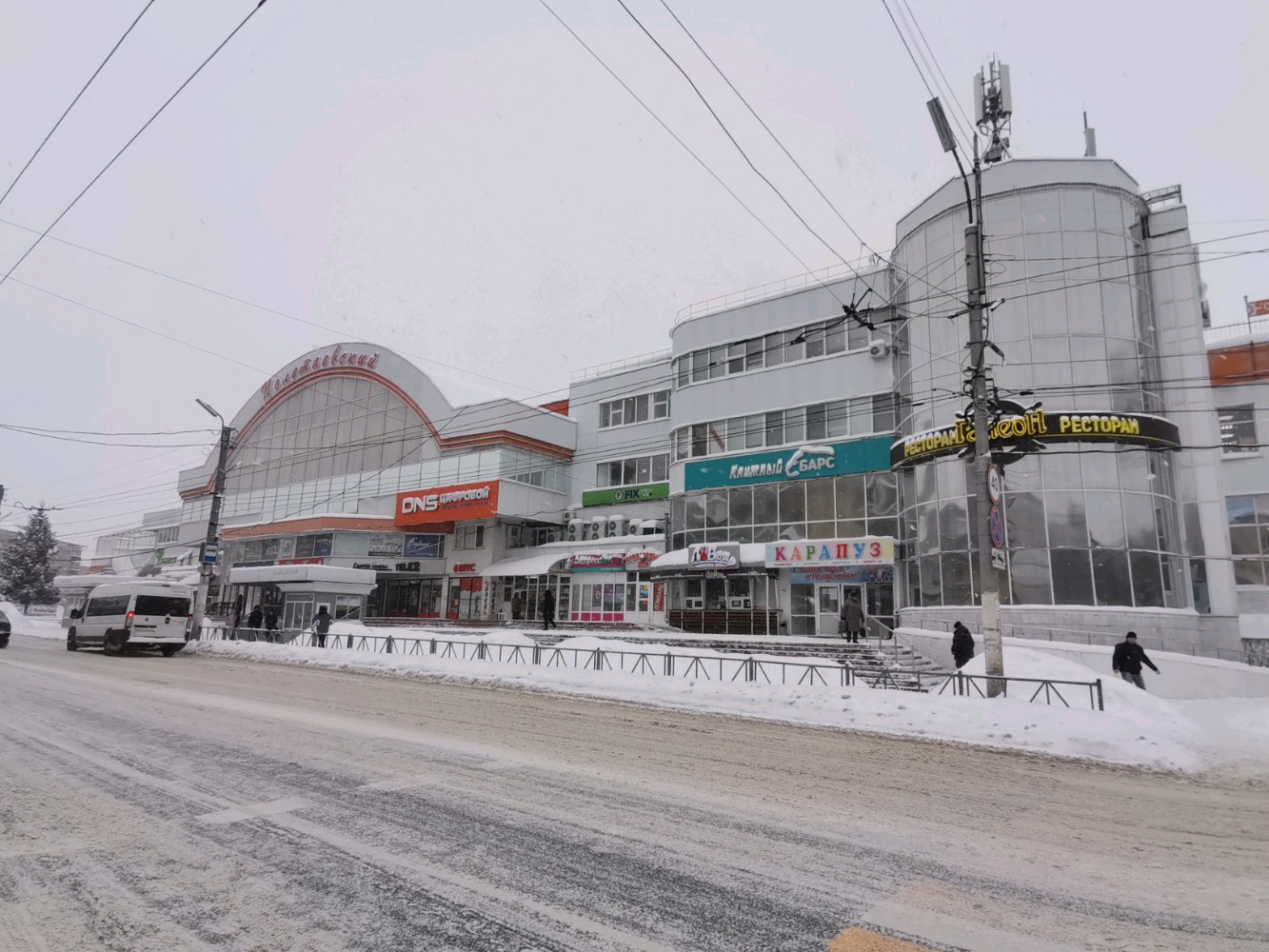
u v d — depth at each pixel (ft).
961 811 20.70
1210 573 71.46
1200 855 17.40
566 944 11.50
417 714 35.91
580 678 51.80
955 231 75.82
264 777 21.53
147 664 63.16
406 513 130.31
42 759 23.47
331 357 161.58
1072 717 34.88
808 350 95.30
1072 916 13.24
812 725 36.65
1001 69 59.98
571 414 134.62
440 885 13.71
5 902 12.70
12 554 204.44
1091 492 65.57
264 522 162.50
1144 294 72.49
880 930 12.31
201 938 11.44
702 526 100.22
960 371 73.20
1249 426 84.94
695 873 14.69
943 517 71.72
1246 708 45.65
